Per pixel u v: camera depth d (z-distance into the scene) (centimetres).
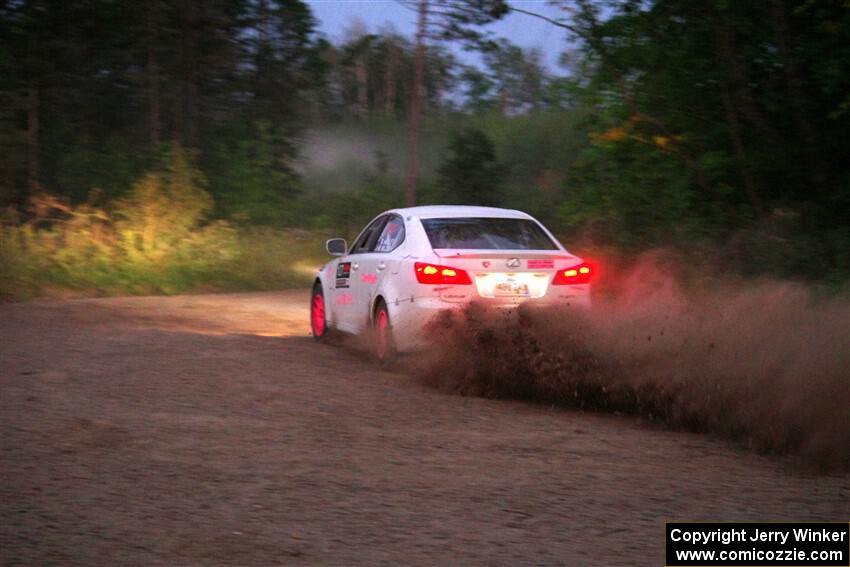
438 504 564
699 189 1698
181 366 983
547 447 710
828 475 654
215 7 3609
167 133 3722
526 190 3556
